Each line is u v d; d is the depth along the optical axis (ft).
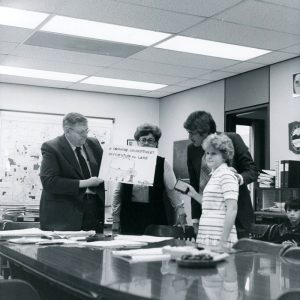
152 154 9.87
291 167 17.31
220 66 20.81
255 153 23.22
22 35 17.04
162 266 5.05
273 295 3.64
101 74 22.59
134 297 3.65
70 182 9.18
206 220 8.28
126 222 11.06
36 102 25.13
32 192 24.75
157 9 14.37
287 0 13.61
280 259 5.77
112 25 15.92
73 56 19.62
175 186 9.30
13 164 24.49
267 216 17.40
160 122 27.84
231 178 8.15
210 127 9.45
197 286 3.98
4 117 24.41
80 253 6.15
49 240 7.52
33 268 5.64
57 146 9.53
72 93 25.98
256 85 21.08
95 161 10.17
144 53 19.13
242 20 15.25
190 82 23.88
